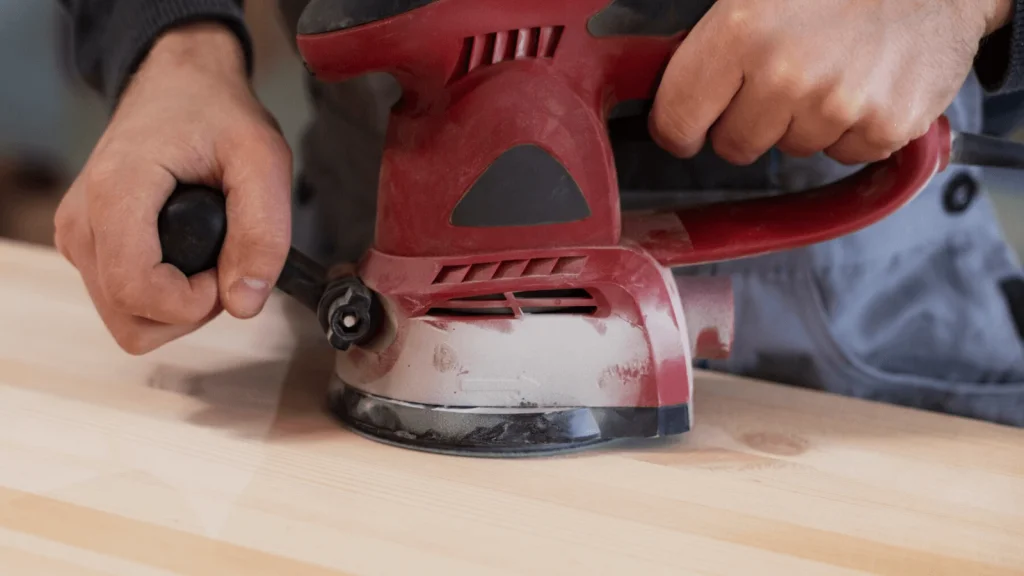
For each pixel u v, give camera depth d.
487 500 0.43
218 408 0.53
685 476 0.47
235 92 0.53
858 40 0.47
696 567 0.39
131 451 0.46
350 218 0.84
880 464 0.51
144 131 0.48
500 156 0.47
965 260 0.74
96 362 0.59
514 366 0.48
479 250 0.48
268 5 1.03
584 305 0.48
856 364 0.73
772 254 0.72
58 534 0.38
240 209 0.47
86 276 0.50
